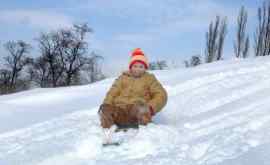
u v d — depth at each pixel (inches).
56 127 218.1
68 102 321.4
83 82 1801.2
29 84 1829.5
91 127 191.0
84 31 1782.7
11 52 1814.7
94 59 1792.6
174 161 141.5
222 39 1229.7
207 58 1241.4
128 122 192.2
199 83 304.3
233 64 368.8
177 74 375.2
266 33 1088.2
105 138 173.6
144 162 144.5
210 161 135.4
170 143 164.1
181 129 181.5
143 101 198.7
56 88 390.6
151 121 193.8
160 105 196.2
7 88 1803.6
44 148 176.4
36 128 227.5
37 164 160.2
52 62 1764.3
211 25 1242.0
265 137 148.7
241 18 1153.4
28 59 1815.9
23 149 181.5
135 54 208.2
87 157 163.0
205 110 228.4
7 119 272.4
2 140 209.3
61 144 176.2
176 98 258.5
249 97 221.8
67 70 1769.2
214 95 249.0
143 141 164.6
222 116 194.9
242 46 1149.7
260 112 185.5
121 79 209.8
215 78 308.7
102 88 365.4
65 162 159.2
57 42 1774.1
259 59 380.8
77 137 180.5
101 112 188.9
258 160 128.6
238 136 153.7
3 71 1824.6
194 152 148.3
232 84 268.7
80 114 252.5
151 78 207.3
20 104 334.3
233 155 137.3
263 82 256.4
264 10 1091.9
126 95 203.8
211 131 171.6
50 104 323.6
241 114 187.2
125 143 166.9
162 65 1514.5
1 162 167.8
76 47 1769.2
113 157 157.6
